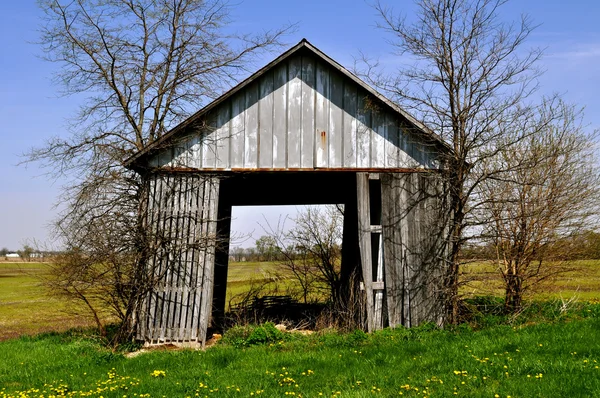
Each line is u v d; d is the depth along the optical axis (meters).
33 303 25.55
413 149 13.16
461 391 7.43
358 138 13.02
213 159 12.77
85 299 12.73
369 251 12.86
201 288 12.36
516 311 13.10
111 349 11.87
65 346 12.10
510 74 12.51
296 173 13.12
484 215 13.09
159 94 16.64
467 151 12.70
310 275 18.48
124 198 12.78
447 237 12.96
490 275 13.29
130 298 12.38
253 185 15.46
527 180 13.35
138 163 12.55
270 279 18.47
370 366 9.20
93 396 7.95
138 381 8.70
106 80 16.36
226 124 12.84
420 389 7.67
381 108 13.13
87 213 12.61
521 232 13.36
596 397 6.78
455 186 12.84
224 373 9.19
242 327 13.23
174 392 8.03
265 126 12.88
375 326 12.76
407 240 12.95
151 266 12.35
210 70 17.20
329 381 8.46
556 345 9.41
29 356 11.26
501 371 8.23
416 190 13.09
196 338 12.16
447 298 12.77
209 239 12.45
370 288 12.84
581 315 12.69
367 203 12.90
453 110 12.77
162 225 12.51
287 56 12.84
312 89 13.05
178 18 17.34
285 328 13.87
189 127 12.74
